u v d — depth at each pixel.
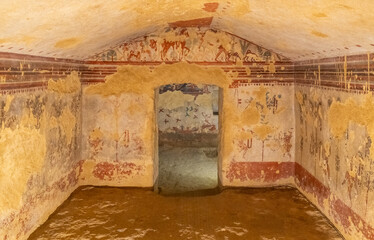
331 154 4.71
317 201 5.29
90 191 6.12
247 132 6.32
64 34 3.86
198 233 4.56
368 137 3.70
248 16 4.29
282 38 4.78
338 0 2.65
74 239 4.37
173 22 5.37
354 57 3.91
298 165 6.14
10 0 2.38
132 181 6.43
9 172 3.85
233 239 4.40
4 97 3.69
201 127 11.07
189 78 6.23
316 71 5.16
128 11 3.83
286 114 6.29
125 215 5.13
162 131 11.12
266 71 6.19
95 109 6.30
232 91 6.24
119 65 6.20
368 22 2.81
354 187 4.06
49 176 4.96
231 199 5.78
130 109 6.29
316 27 3.60
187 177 8.14
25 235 4.28
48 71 4.83
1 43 3.24
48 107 4.86
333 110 4.61
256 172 6.39
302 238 4.41
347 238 4.27
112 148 6.37
